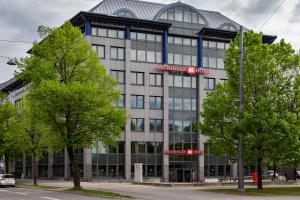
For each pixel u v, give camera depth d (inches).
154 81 2827.3
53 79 1464.1
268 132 1321.4
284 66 1403.8
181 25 2910.9
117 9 2773.1
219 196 1187.9
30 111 1494.8
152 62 2817.4
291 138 1300.4
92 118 1423.5
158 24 2783.0
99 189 1508.4
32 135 1935.3
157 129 2819.9
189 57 2928.2
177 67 2866.6
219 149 1448.1
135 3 2920.8
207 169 2910.9
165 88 2837.1
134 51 2770.7
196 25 2955.2
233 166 2960.1
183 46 2920.8
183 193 1300.4
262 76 1369.3
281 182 1957.4
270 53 1400.1
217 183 1812.3
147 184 1909.4
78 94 1368.1
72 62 1467.8
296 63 1398.9
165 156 2805.1
